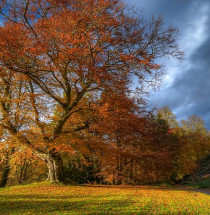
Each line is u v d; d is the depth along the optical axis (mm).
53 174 15789
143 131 20672
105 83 12617
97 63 12602
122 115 14320
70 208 8359
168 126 29125
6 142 13883
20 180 24719
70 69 12617
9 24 11430
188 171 28922
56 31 10758
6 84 14023
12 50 10516
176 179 30922
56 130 14555
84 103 15883
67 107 14586
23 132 13875
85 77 12211
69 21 10828
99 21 11500
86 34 11273
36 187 14320
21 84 15164
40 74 13445
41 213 7578
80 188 14180
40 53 10867
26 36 11039
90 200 9938
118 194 12000
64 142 13664
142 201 9969
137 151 21484
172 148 26312
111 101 12969
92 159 24219
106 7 11836
